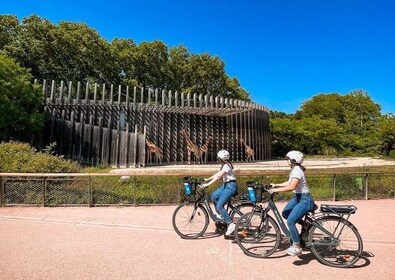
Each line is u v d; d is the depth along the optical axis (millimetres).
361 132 48000
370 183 9844
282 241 5445
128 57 32531
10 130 14195
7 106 13516
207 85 37125
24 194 8312
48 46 27484
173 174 8719
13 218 6988
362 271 4203
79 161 16422
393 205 8812
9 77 13961
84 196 8461
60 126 16688
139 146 16656
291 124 35219
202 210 5781
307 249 5113
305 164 19734
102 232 5988
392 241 5422
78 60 29453
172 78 35594
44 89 16828
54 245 5191
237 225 4973
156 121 18547
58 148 16547
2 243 5277
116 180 8930
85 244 5258
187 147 19328
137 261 4516
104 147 16469
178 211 5871
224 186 5633
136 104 18078
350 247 4793
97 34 30094
